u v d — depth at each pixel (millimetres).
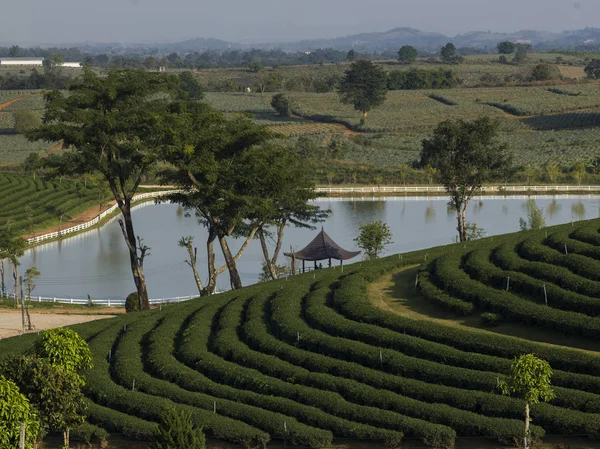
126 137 81250
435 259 76938
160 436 43438
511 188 162125
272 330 64688
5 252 106500
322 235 100312
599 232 76125
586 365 51281
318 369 56781
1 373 47031
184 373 57438
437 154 104000
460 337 57062
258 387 54812
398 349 57688
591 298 59312
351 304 65938
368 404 51594
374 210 150625
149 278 108562
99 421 52438
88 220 143000
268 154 86500
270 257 118312
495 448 47031
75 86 81562
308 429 48875
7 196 154000
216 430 49562
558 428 46688
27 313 80625
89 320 84688
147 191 172500
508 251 72438
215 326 69125
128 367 59375
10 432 39281
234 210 84812
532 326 59750
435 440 47125
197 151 82188
